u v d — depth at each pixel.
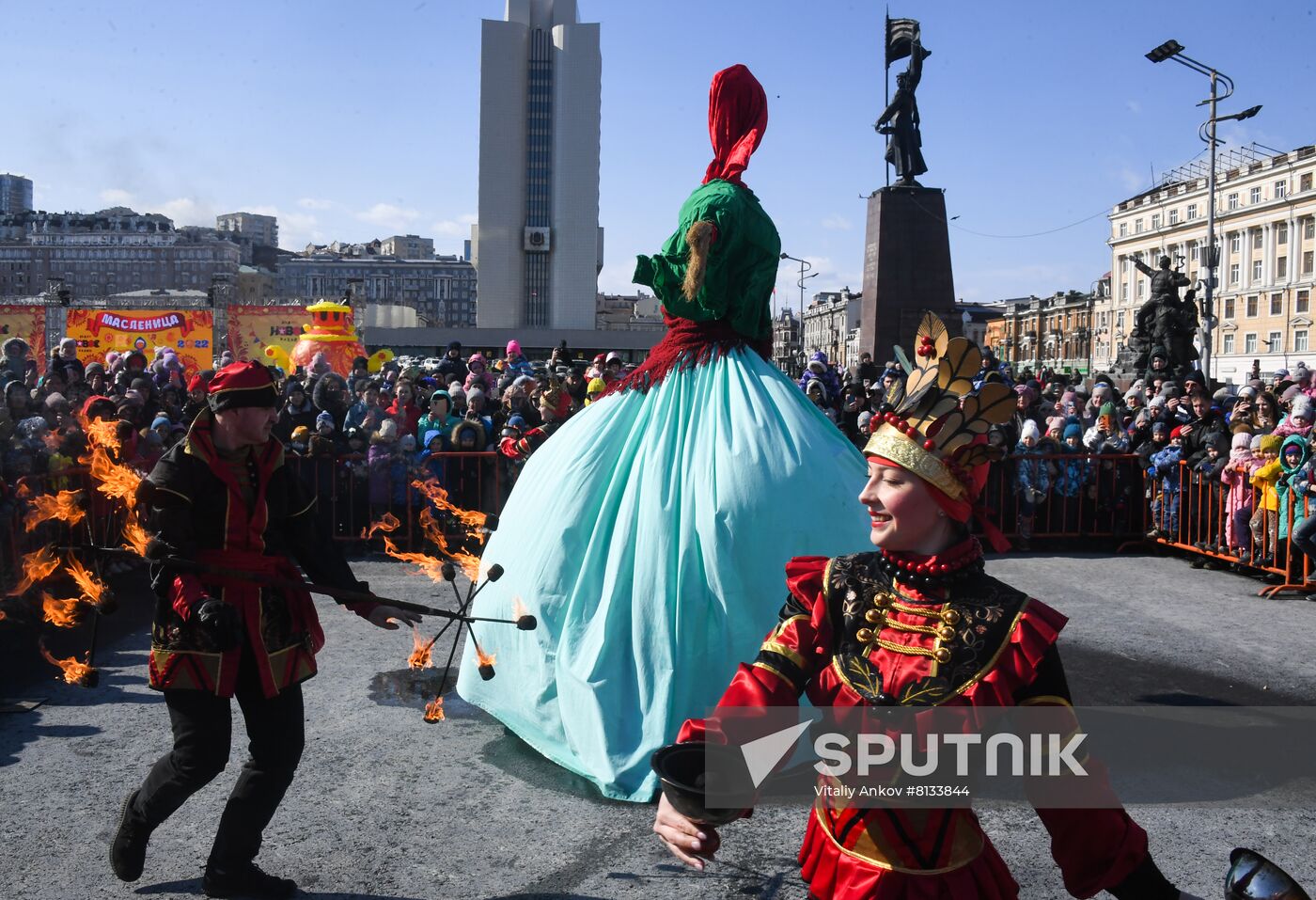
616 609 4.28
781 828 3.89
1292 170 81.88
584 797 4.19
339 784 4.31
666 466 4.45
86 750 4.68
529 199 107.88
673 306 4.75
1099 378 20.12
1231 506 9.05
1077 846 1.96
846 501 4.38
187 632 3.19
